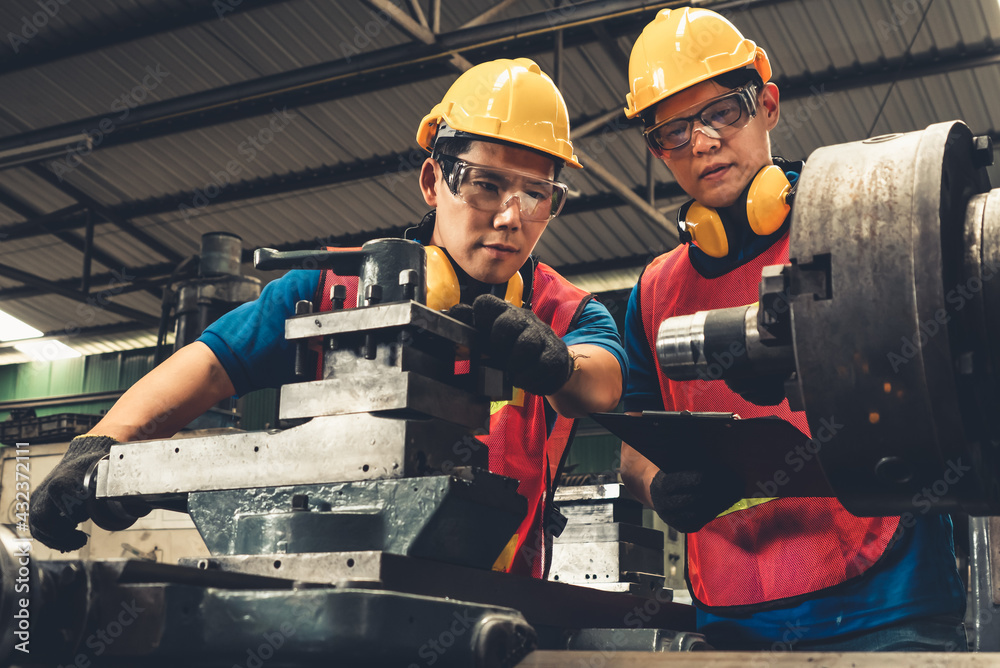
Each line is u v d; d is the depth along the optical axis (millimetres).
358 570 843
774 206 1404
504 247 1317
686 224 1491
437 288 1230
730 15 6598
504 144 1310
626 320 1664
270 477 966
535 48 7055
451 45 5914
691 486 1120
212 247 3529
